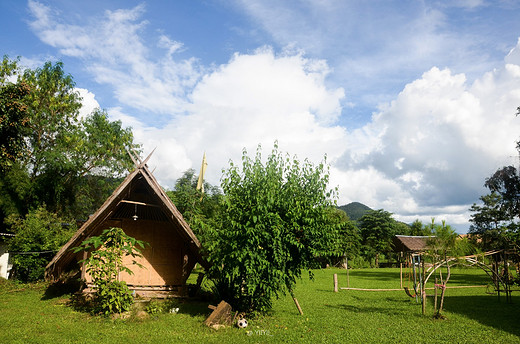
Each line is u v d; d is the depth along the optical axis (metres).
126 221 16.39
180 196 23.12
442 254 12.68
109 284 11.84
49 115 32.81
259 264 10.66
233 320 10.90
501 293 19.55
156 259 16.36
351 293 19.80
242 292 12.04
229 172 11.71
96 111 40.16
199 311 13.08
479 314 12.80
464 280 28.03
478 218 45.47
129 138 40.94
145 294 15.45
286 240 10.70
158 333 9.68
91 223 14.19
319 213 11.28
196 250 15.15
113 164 38.53
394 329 10.37
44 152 30.06
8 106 20.78
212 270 12.60
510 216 35.38
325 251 11.23
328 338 9.29
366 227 65.56
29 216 23.34
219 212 12.35
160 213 16.77
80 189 37.22
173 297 15.41
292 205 11.16
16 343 8.46
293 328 10.46
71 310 12.72
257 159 11.84
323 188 11.73
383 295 18.94
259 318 11.54
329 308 14.27
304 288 22.64
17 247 20.67
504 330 10.20
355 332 9.95
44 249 20.98
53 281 16.19
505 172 34.19
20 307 13.38
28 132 29.55
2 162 22.05
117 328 10.19
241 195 11.58
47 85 33.12
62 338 9.02
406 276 32.12
